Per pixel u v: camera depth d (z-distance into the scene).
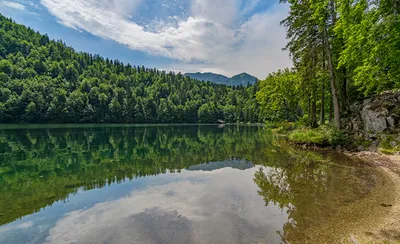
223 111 121.75
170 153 17.23
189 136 33.88
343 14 12.85
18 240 4.77
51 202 7.05
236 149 19.23
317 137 17.34
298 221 5.53
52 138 27.98
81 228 5.27
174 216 5.91
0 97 67.06
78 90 87.69
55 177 10.15
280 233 4.97
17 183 9.17
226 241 4.64
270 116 36.91
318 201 6.80
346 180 9.00
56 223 5.55
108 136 32.28
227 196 7.52
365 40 11.71
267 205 6.64
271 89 31.62
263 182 9.20
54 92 77.44
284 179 9.46
